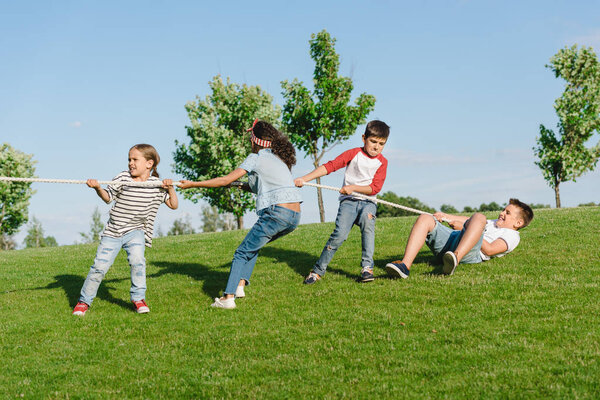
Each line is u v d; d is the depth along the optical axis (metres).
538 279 5.62
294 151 5.71
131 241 5.56
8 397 3.38
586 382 3.13
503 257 6.97
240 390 3.32
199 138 27.95
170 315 5.24
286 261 8.10
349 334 4.30
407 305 5.03
